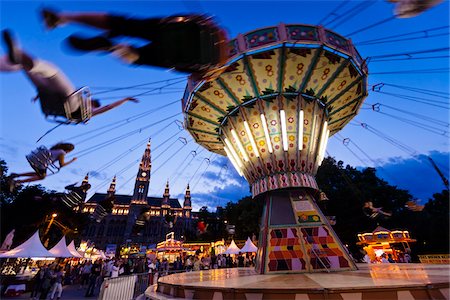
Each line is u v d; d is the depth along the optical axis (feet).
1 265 71.82
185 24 9.91
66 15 8.14
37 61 9.91
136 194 355.56
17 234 96.63
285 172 36.58
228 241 130.52
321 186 104.53
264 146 37.81
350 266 29.43
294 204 35.40
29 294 54.60
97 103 12.80
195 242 145.59
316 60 33.83
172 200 409.08
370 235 80.53
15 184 17.97
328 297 16.21
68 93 11.04
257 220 115.65
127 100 14.24
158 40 9.36
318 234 32.37
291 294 16.85
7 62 9.30
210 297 19.04
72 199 28.58
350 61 34.45
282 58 33.37
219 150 57.21
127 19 8.75
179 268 77.00
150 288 28.76
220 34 11.19
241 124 39.81
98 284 62.64
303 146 37.19
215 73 14.52
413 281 17.97
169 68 9.98
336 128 52.85
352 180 110.52
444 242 94.48
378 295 16.07
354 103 43.70
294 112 37.22
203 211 180.65
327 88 37.65
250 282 21.68
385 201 103.60
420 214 102.89
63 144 17.21
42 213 96.37
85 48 8.62
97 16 8.41
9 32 8.84
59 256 61.93
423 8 11.39
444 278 19.16
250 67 34.50
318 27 32.60
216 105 40.52
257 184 38.81
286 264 30.09
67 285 73.26
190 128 46.62
